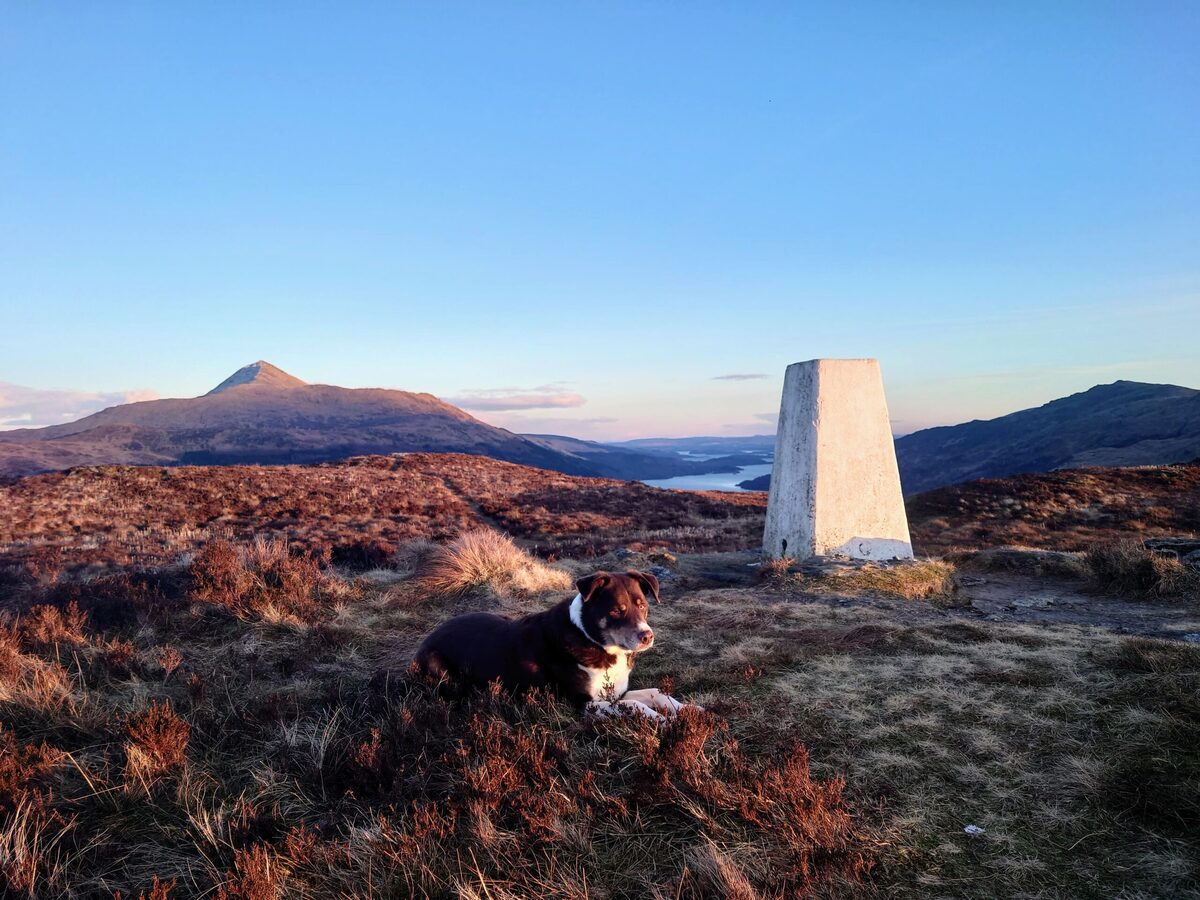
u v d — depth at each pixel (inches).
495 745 155.5
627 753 160.2
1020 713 185.3
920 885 117.3
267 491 1359.5
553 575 444.1
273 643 286.2
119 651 250.2
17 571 644.1
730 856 119.8
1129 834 129.2
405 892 116.4
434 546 606.2
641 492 1635.1
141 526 1064.2
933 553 687.7
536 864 122.3
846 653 257.0
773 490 544.4
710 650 267.9
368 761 154.3
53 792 148.7
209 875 123.2
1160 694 182.2
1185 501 919.7
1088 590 429.7
